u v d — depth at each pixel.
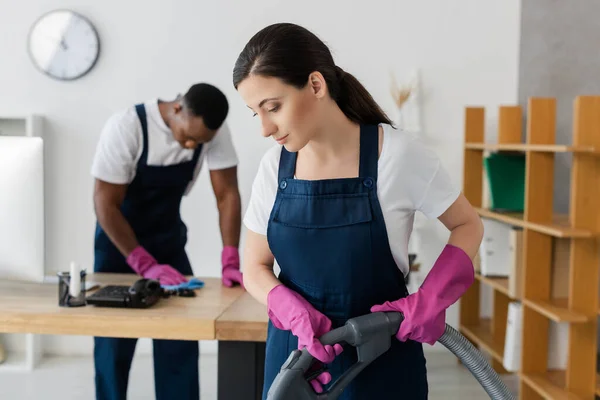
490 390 1.52
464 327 4.32
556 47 3.91
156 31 4.31
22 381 3.97
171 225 3.09
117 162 2.82
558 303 3.26
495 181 3.96
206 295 2.34
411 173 1.51
